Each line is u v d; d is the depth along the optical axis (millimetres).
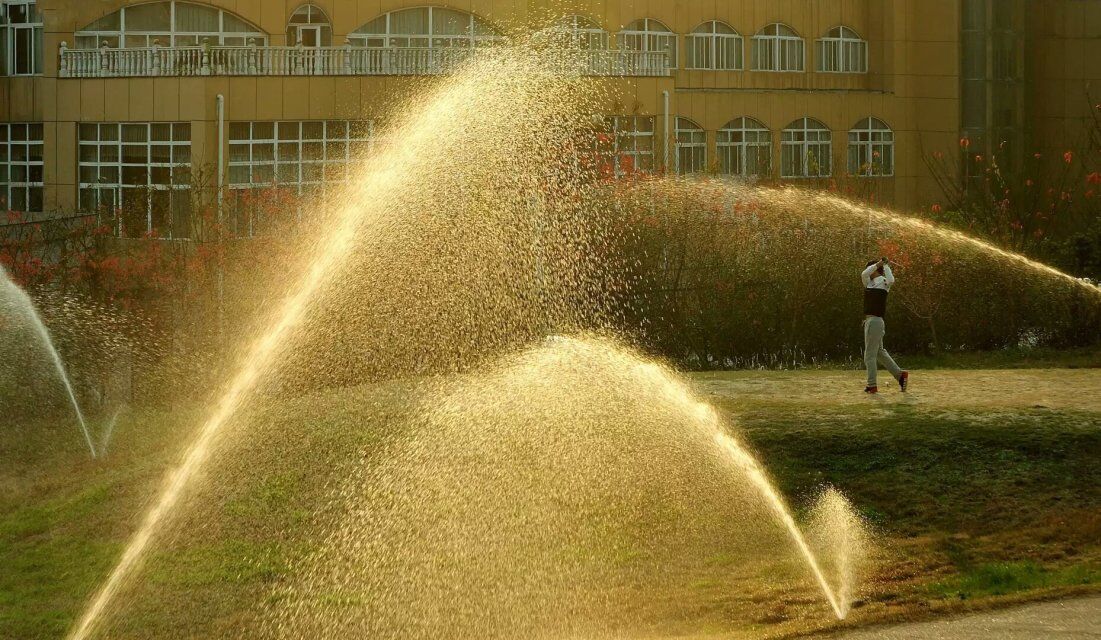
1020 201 31172
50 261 22703
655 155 28047
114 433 18984
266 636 11727
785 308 23750
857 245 24656
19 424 19953
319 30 40000
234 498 15250
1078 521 12734
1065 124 56219
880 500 13617
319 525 14281
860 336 23984
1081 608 10305
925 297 24219
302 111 36094
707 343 23625
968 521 12961
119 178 37438
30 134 42781
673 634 10867
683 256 23750
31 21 42688
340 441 16766
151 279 22250
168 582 13078
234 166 35938
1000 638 9594
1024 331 24766
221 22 39406
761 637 10227
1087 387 17672
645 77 38906
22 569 13695
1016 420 15281
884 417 15656
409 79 35906
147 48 36750
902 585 11516
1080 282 24406
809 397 17219
